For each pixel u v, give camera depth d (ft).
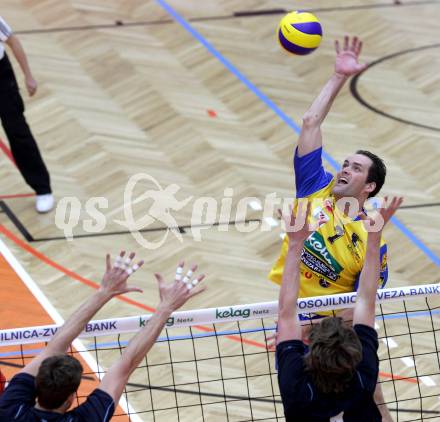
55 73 106.52
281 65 111.96
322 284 51.16
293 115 101.24
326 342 34.47
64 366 34.24
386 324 69.41
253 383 62.75
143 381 62.49
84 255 77.82
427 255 79.05
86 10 122.52
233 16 123.75
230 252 78.74
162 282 37.76
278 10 125.70
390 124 99.19
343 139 95.76
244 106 102.53
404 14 125.49
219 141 95.45
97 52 111.96
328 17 123.75
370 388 35.55
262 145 95.40
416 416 59.93
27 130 81.61
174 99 102.89
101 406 34.65
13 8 122.11
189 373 63.46
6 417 34.19
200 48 114.62
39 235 80.38
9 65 80.53
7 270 75.00
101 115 99.04
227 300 72.28
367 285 38.75
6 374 60.54
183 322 45.19
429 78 109.70
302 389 35.19
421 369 64.69
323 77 109.60
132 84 105.50
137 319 44.27
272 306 45.88
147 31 118.21
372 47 116.37
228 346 66.64
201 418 59.26
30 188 87.30
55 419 34.30
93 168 89.97
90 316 36.96
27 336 43.57
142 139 95.40
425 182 89.66
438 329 68.49
